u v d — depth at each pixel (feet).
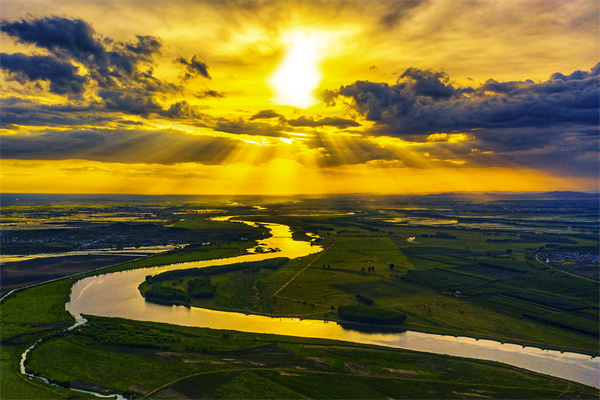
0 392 395.34
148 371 446.60
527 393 409.69
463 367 461.37
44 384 417.08
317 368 456.86
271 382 426.51
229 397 398.83
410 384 425.28
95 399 391.45
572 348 516.73
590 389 418.51
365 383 426.92
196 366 458.50
